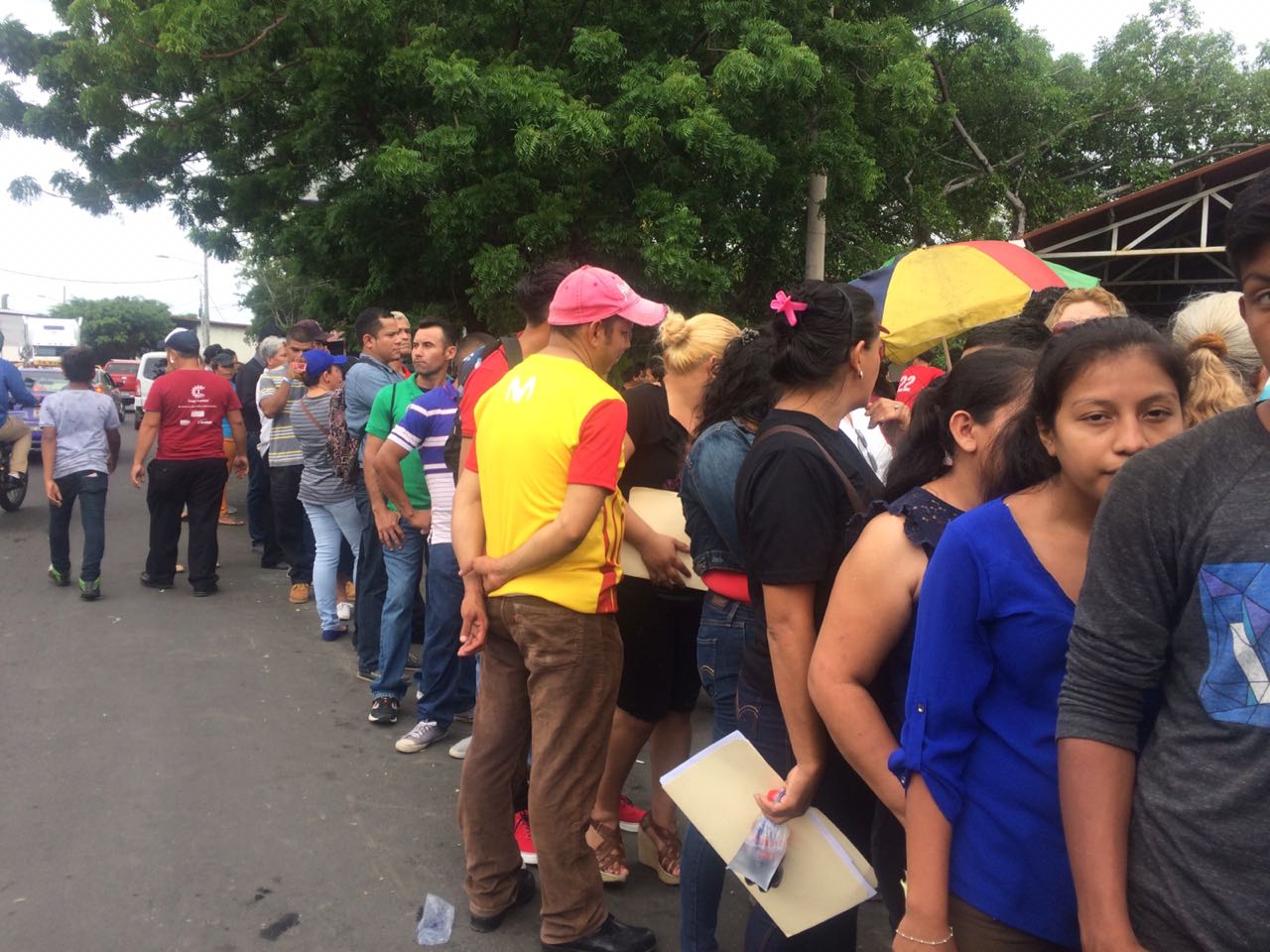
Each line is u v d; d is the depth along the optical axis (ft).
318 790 12.95
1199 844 3.91
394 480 14.29
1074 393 4.63
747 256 35.32
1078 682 4.31
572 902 9.11
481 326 32.94
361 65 29.50
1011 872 4.89
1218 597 3.88
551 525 8.55
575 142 26.45
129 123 34.88
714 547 8.20
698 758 7.01
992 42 44.93
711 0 29.63
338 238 32.17
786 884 6.82
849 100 31.50
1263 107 50.83
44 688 16.70
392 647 15.25
